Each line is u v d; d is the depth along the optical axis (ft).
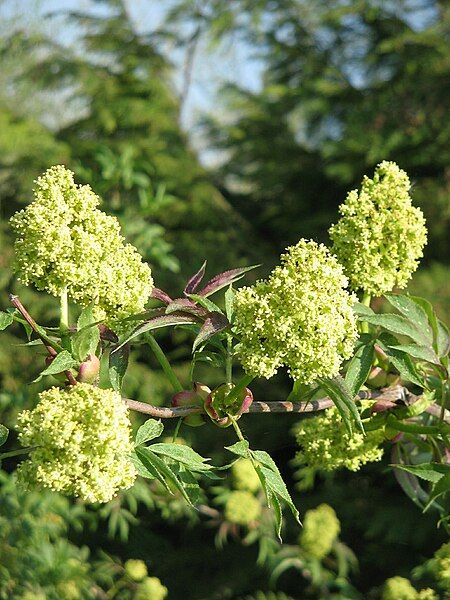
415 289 25.93
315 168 32.04
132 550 22.90
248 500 13.33
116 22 34.17
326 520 13.94
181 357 27.53
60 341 5.31
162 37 34.30
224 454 25.88
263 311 4.81
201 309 5.10
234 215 32.04
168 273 28.43
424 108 30.42
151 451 4.91
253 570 23.88
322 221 30.53
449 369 5.75
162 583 24.22
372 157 28.76
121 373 5.18
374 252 5.82
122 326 5.27
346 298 4.93
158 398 25.52
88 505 14.82
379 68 31.24
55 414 4.49
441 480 5.74
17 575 11.93
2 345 25.93
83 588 12.68
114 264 5.19
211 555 24.62
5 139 29.37
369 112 30.04
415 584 21.17
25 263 5.10
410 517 24.25
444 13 31.76
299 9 32.94
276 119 33.40
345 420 4.92
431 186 28.78
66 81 33.47
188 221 31.09
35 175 29.89
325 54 32.58
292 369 5.01
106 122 31.63
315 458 6.63
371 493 25.59
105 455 4.46
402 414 6.22
